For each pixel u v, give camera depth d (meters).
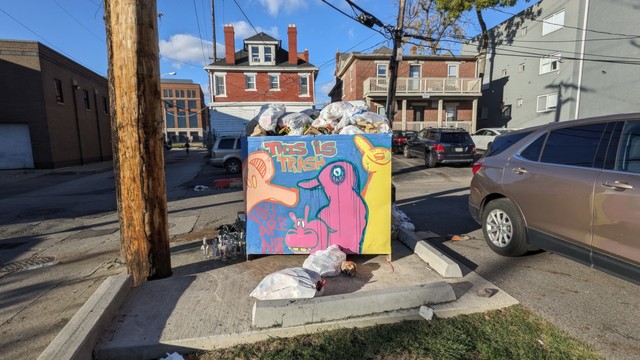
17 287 4.03
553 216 3.72
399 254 4.36
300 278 3.13
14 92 18.17
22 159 18.86
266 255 4.40
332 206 4.05
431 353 2.55
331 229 4.06
